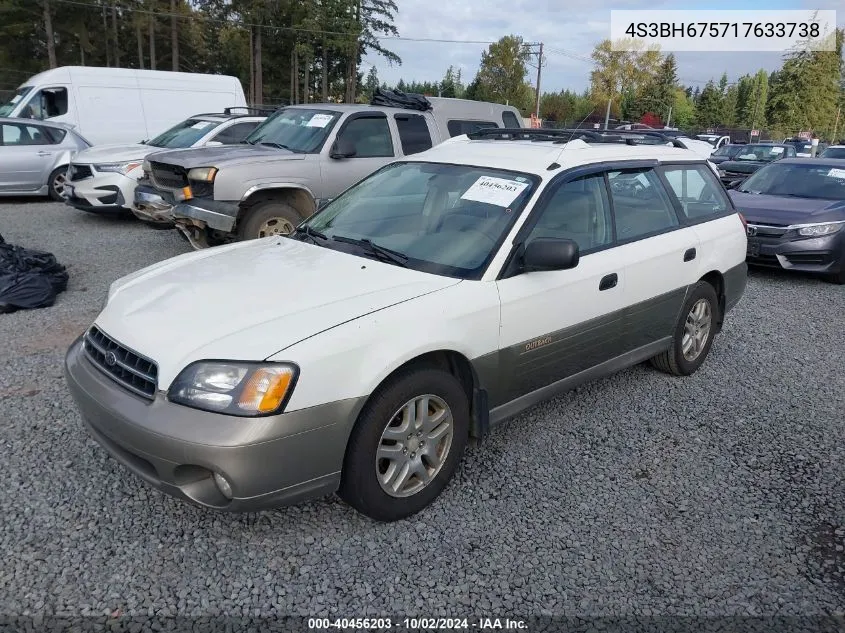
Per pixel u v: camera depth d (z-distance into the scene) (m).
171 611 2.56
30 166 12.48
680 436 4.12
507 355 3.45
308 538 3.00
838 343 6.06
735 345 5.90
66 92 14.13
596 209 4.05
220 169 7.06
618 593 2.76
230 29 52.19
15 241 9.02
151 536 2.97
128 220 11.05
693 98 87.75
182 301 3.07
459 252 3.51
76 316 5.91
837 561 3.01
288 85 53.78
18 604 2.56
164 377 2.67
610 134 4.79
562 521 3.22
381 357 2.87
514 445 3.94
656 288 4.39
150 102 15.11
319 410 2.70
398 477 3.08
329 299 3.04
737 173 17.98
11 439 3.72
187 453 2.56
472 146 4.40
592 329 3.94
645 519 3.26
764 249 8.37
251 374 2.61
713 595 2.77
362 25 50.75
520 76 55.84
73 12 40.97
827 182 9.33
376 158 8.24
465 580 2.79
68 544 2.90
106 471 3.45
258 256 3.69
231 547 2.93
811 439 4.15
